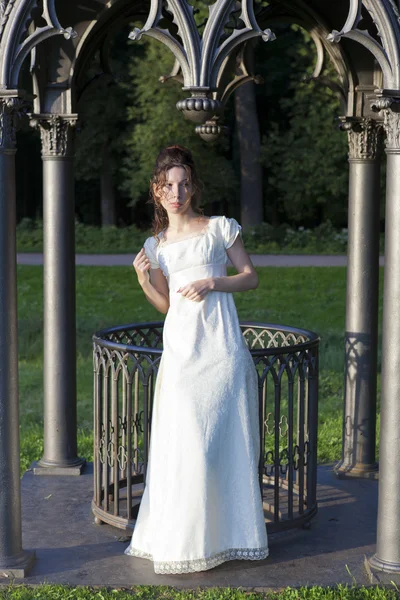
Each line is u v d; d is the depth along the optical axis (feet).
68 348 16.17
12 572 11.58
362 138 15.83
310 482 13.43
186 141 72.95
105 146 86.33
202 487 11.34
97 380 13.46
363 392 16.20
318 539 13.01
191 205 11.99
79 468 16.16
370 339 16.16
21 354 32.17
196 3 54.75
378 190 16.07
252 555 11.66
